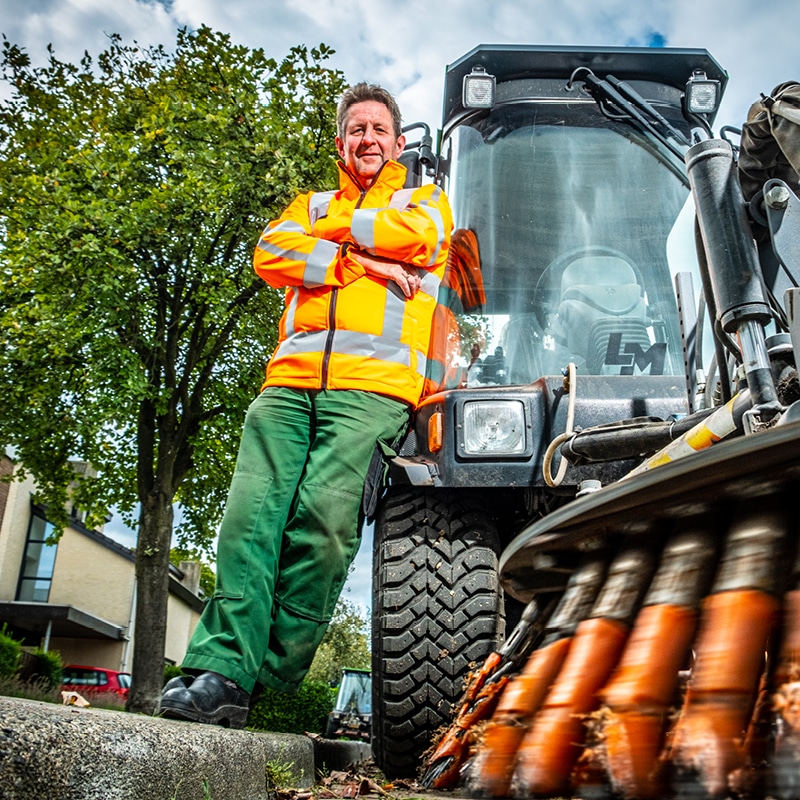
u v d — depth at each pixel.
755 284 2.12
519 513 3.67
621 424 2.69
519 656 1.63
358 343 3.09
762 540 1.11
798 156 2.14
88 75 18.91
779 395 2.18
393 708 3.17
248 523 2.97
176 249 16.34
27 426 17.92
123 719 1.64
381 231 3.10
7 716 1.24
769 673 1.05
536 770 1.09
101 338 16.16
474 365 3.82
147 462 16.84
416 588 3.24
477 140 4.39
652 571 1.24
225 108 16.56
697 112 4.29
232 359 18.83
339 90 17.64
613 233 4.07
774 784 0.94
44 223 15.73
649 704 1.06
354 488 2.99
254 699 3.08
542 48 4.43
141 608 15.82
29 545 36.69
